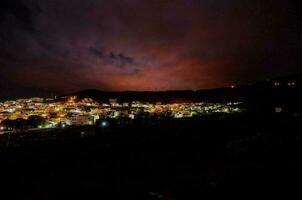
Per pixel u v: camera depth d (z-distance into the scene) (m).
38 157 36.00
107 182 23.61
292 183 19.28
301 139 31.34
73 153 38.00
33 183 24.73
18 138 56.44
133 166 28.78
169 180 22.84
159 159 31.41
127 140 47.47
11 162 33.47
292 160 24.64
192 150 35.19
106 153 37.19
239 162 26.22
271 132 39.25
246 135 41.84
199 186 20.58
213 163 27.16
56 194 21.41
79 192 21.33
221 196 18.33
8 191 23.03
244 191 18.80
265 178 20.83
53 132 65.25
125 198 19.22
